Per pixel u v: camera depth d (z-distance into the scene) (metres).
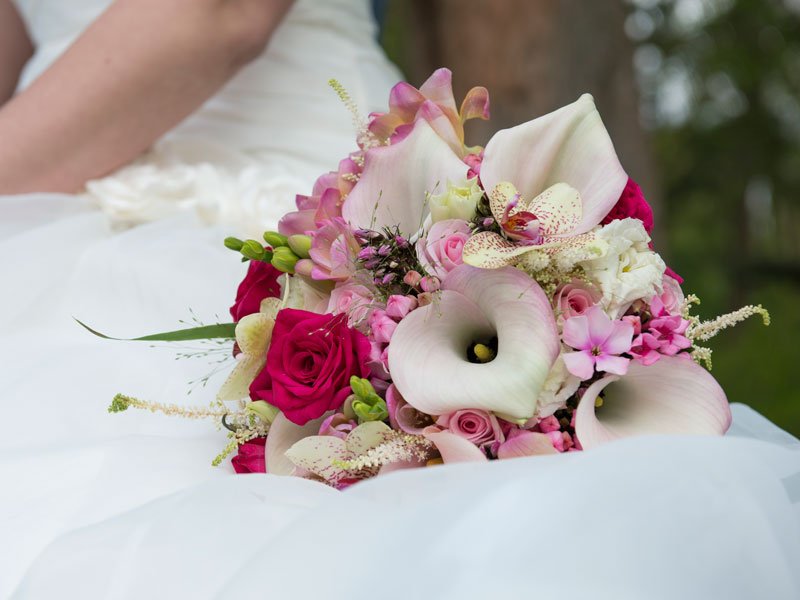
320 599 0.58
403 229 0.83
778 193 8.06
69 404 0.91
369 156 0.82
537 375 0.68
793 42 6.75
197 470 0.82
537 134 0.78
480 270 0.72
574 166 0.78
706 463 0.61
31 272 1.06
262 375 0.77
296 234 0.84
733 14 6.69
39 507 0.76
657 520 0.58
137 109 1.16
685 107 7.30
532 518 0.57
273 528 0.66
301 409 0.72
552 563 0.56
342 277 0.79
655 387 0.75
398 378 0.70
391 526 0.58
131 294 1.05
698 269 8.13
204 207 1.18
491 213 0.77
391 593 0.57
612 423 0.76
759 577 0.58
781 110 7.38
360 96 1.39
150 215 1.18
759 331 6.08
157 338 0.82
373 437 0.72
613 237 0.74
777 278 7.90
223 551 0.65
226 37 1.15
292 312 0.76
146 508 0.67
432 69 3.00
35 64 1.41
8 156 1.15
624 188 0.79
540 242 0.73
